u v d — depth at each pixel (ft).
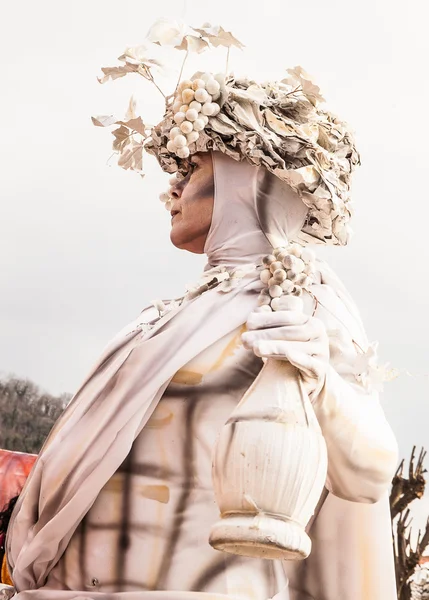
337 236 12.25
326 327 10.88
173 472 10.58
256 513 9.18
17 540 11.12
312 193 11.68
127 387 10.73
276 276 10.46
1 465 17.16
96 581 10.53
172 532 10.44
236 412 9.51
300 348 9.73
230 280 11.24
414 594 20.15
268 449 9.24
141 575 10.39
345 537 11.16
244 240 11.73
